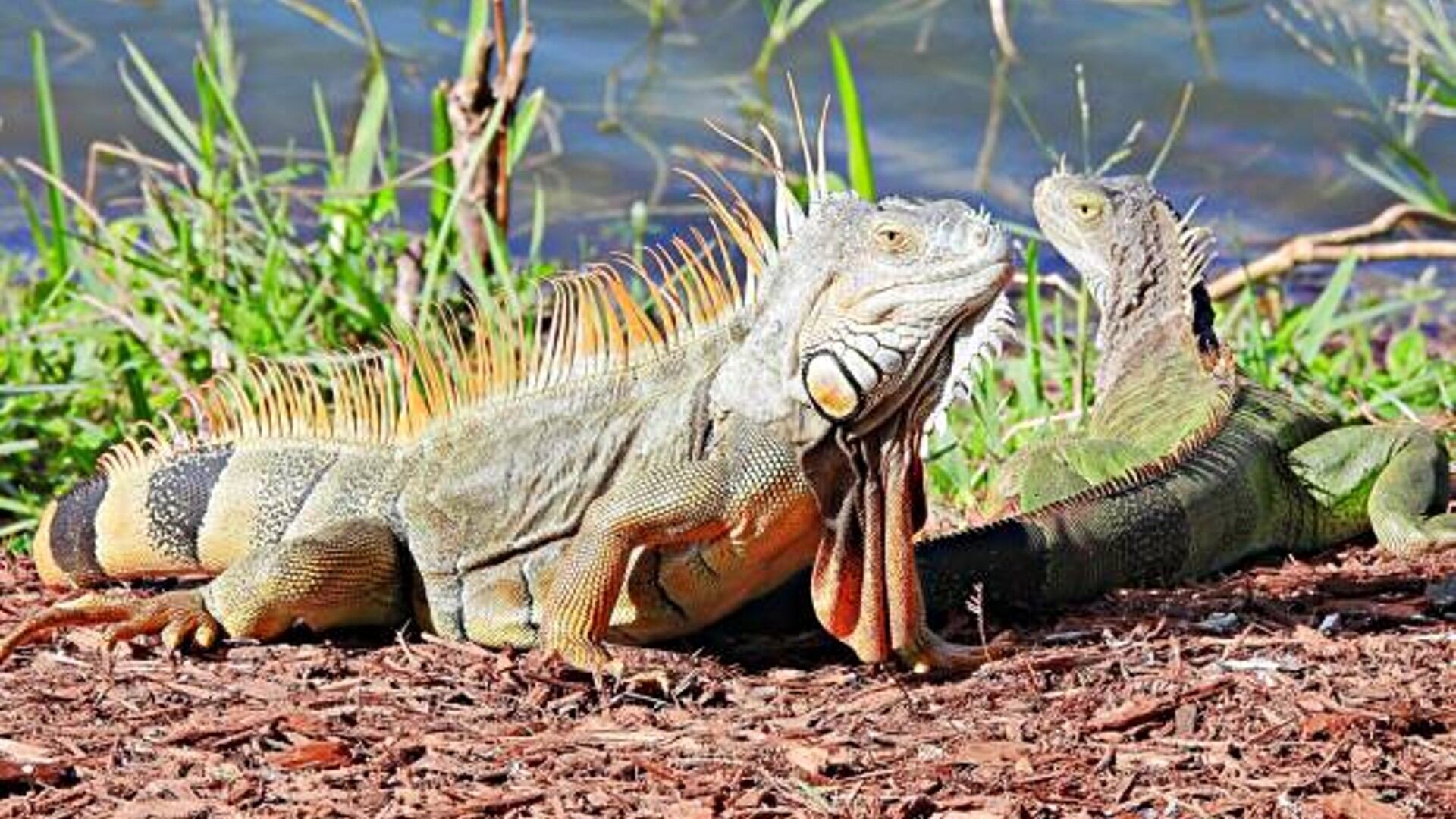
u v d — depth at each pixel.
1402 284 18.06
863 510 8.99
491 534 9.45
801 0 22.64
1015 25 22.73
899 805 7.91
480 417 9.59
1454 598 10.02
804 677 9.18
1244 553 11.14
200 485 10.05
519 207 18.89
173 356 13.25
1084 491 10.58
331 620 9.48
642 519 8.97
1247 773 8.19
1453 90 17.67
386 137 19.70
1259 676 9.02
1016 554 10.05
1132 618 9.92
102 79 20.91
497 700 8.91
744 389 9.03
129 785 8.10
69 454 12.59
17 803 7.97
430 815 7.87
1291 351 14.06
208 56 19.53
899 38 22.47
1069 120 20.94
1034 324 13.97
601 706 8.84
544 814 7.90
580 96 20.91
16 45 21.58
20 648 9.34
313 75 20.95
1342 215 19.38
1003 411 13.73
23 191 15.08
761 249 9.16
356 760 8.30
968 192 19.52
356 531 9.47
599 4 23.05
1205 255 12.66
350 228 14.43
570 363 9.49
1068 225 12.88
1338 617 9.84
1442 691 8.84
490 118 13.88
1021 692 8.97
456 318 11.95
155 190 14.77
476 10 13.82
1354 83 21.17
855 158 14.46
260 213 14.31
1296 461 11.41
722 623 9.73
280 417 10.06
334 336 13.65
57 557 10.34
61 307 14.04
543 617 9.14
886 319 8.68
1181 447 11.04
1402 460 11.41
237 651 9.33
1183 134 20.69
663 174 19.45
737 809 7.91
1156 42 22.23
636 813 7.89
